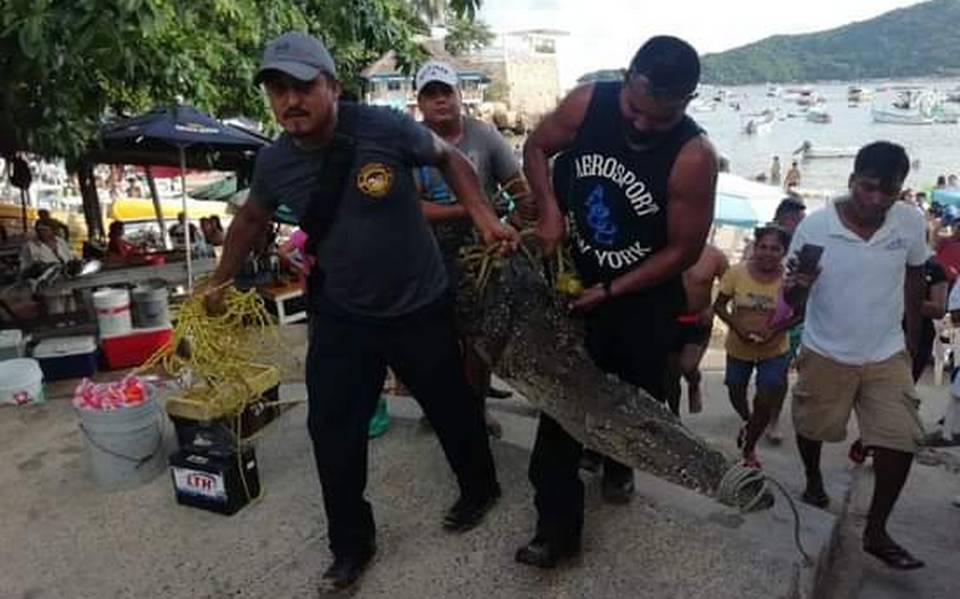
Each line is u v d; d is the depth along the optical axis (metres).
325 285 2.52
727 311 4.88
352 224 2.39
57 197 23.67
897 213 3.31
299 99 2.20
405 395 4.39
